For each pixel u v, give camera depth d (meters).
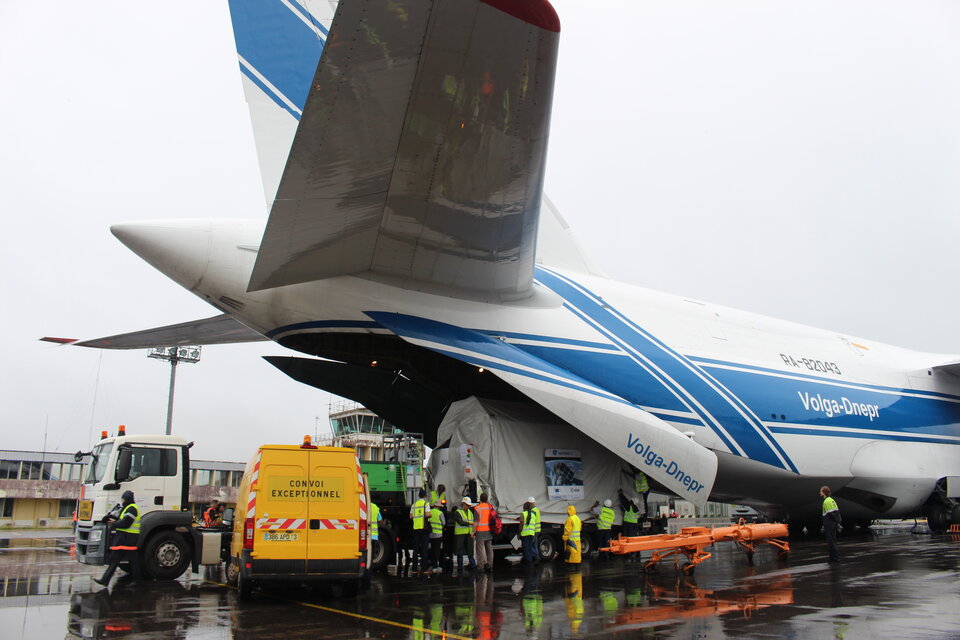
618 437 12.06
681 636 6.11
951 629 6.30
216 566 12.62
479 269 11.10
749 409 14.63
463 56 6.71
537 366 11.88
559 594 8.57
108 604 8.00
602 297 14.05
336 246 9.56
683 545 10.72
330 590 9.06
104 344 13.49
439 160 8.16
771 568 11.12
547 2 6.39
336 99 6.76
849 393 16.86
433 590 8.96
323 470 8.15
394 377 13.63
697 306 15.78
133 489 10.59
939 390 18.98
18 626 6.70
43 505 40.12
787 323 17.55
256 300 11.40
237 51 10.72
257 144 10.73
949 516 18.62
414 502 11.44
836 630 6.27
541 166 8.46
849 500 17.23
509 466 12.28
